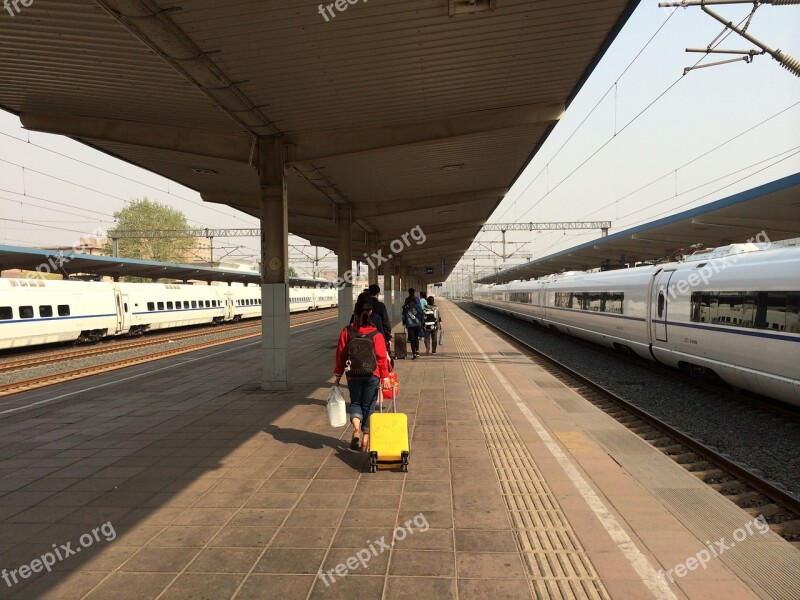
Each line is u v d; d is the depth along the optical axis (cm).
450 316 3712
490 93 773
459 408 757
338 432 636
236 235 4459
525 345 1816
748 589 285
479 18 550
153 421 713
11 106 791
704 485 459
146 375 1170
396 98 764
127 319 2381
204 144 882
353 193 1504
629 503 405
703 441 704
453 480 461
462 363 1253
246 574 310
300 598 283
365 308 547
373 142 881
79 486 468
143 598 287
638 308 1282
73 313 2050
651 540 344
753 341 838
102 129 853
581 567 310
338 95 736
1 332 1733
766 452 648
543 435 609
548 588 288
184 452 564
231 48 587
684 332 1061
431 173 1298
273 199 892
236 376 1109
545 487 441
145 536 364
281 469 500
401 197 1609
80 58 620
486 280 6794
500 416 706
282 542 350
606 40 607
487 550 333
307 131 878
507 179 1440
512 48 623
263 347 917
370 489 443
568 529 361
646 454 553
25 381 1162
